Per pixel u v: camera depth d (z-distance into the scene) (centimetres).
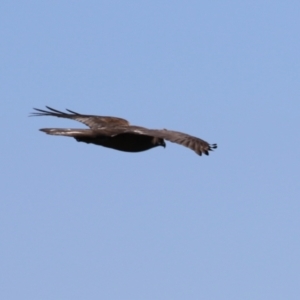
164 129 1873
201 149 1711
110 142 2109
